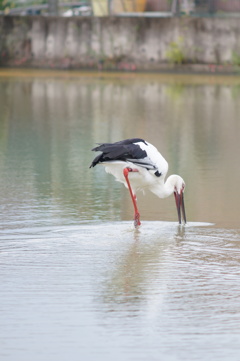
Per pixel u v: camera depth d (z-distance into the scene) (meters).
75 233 12.55
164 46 43.69
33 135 23.08
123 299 9.35
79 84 37.47
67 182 16.67
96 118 26.77
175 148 21.16
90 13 47.25
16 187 16.08
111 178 17.20
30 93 33.56
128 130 24.25
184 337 8.20
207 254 11.45
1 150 20.52
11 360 7.59
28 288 9.71
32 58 45.06
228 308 9.09
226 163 19.08
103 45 44.28
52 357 7.67
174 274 10.41
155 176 13.42
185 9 45.84
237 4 44.72
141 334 8.27
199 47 43.31
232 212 14.19
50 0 46.44
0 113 27.61
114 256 11.25
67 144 21.58
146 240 12.21
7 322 8.54
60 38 44.66
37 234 12.43
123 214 14.01
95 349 7.88
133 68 44.00
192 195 15.55
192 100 32.03
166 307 9.09
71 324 8.52
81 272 10.45
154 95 33.66
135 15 45.66
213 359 7.69
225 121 26.45
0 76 40.41
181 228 13.05
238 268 10.73
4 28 45.16
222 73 43.12
